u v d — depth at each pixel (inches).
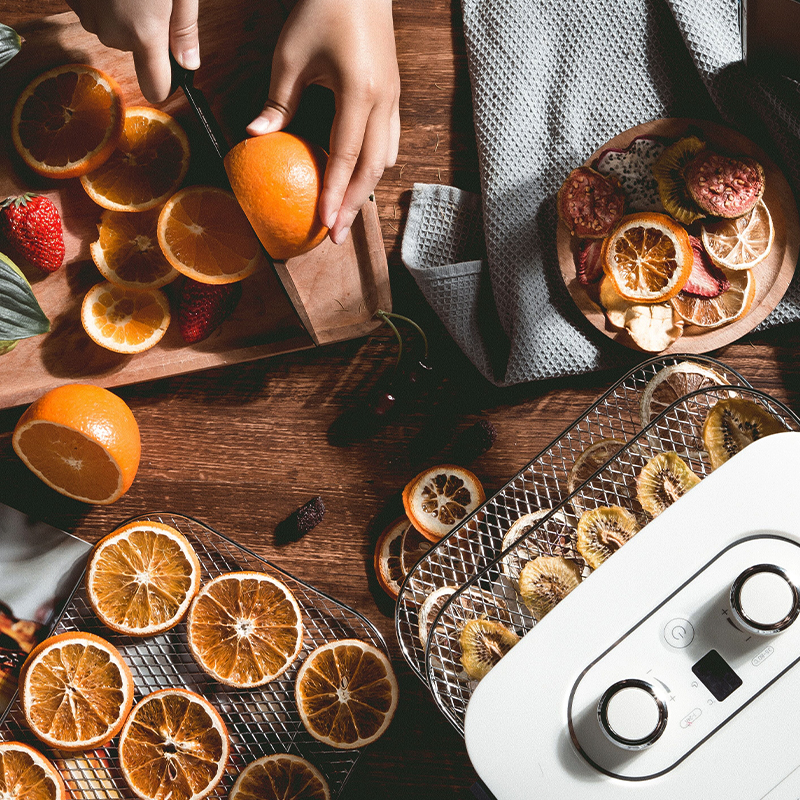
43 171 34.5
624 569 24.9
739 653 23.9
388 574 36.6
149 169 35.6
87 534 37.5
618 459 34.4
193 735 34.6
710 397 33.5
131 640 36.5
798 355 36.7
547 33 36.2
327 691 35.3
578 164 36.2
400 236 37.9
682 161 34.5
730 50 34.7
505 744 24.7
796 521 24.6
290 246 31.1
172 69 31.5
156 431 37.8
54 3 37.3
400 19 37.6
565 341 35.7
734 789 23.6
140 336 35.6
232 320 37.1
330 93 34.6
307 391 37.9
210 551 37.2
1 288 29.9
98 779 35.7
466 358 37.8
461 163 37.9
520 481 36.7
